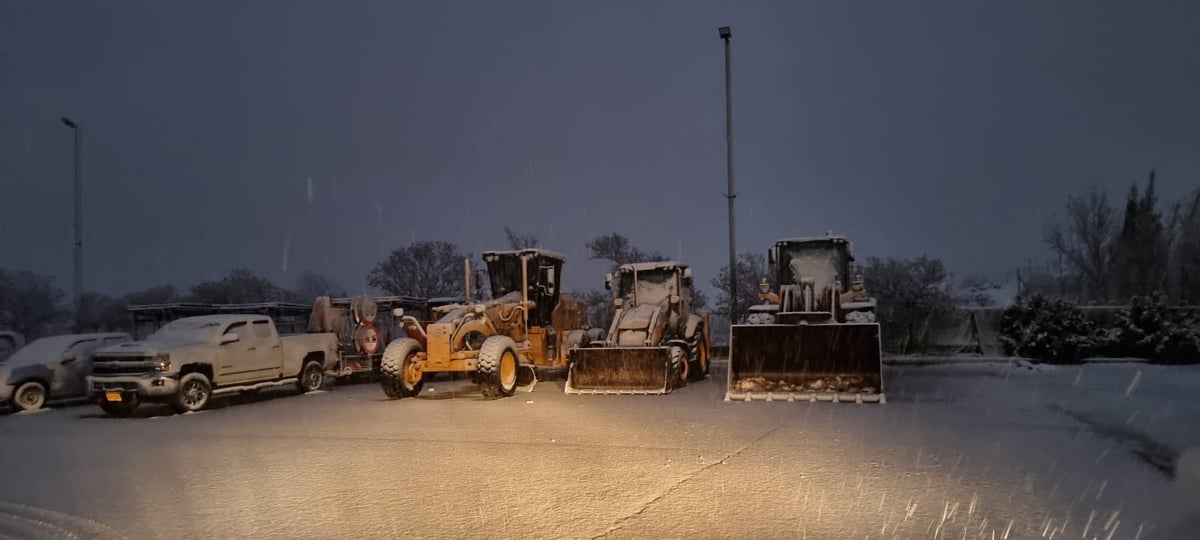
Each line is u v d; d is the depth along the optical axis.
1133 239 38.84
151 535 6.20
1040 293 26.41
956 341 27.42
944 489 7.13
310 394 18.06
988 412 12.38
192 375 15.00
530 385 17.23
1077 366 22.36
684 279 19.27
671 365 16.03
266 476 8.24
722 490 7.21
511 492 7.29
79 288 26.50
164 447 10.43
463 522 6.32
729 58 23.64
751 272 36.81
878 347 14.05
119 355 14.77
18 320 39.59
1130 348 23.95
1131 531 5.83
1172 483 7.31
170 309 22.28
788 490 7.17
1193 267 36.56
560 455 9.05
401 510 6.73
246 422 12.94
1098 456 8.62
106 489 7.85
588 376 16.25
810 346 14.41
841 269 18.23
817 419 11.70
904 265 34.94
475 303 17.38
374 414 13.47
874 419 11.64
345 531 6.14
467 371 16.22
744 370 14.70
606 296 37.75
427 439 10.44
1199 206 36.59
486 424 11.80
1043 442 9.52
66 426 13.20
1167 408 12.74
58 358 16.80
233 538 6.04
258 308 22.58
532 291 19.12
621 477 7.82
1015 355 24.72
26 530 6.44
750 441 9.79
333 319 20.62
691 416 12.25
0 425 13.58
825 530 5.92
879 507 6.54
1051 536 5.72
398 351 16.03
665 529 6.02
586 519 6.34
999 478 7.55
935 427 10.80
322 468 8.60
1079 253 43.97
